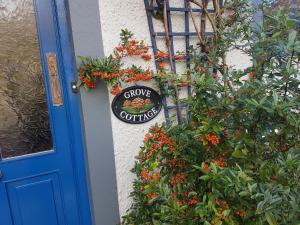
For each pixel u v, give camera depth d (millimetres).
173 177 1587
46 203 1924
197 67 1985
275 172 1260
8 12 1720
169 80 1897
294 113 1270
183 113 2064
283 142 1341
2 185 1785
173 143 1540
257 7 2064
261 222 1162
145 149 1755
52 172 1904
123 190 2041
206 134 1365
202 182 1514
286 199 1133
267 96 1251
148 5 1917
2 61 1742
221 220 1309
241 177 1163
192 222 1390
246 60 2352
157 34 1959
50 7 1761
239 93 1335
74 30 1722
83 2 1721
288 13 1467
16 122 1809
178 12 2041
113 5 1814
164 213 1386
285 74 1248
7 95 1774
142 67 1964
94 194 1948
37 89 1823
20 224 1871
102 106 1865
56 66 1816
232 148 1413
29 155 1840
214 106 1371
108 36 1825
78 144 1925
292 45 1229
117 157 1986
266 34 1485
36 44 1790
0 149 1779
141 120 2004
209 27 2164
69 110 1874
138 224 1791
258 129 1325
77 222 2025
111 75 1748
